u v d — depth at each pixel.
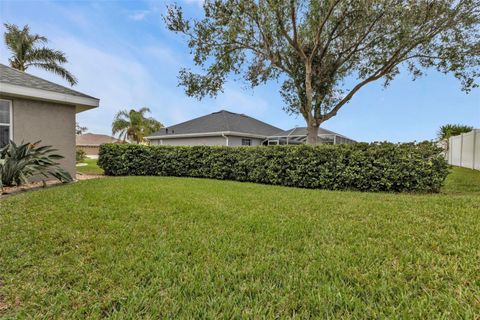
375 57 10.15
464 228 3.41
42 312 1.87
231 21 9.05
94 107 9.60
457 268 2.36
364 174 7.45
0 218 3.84
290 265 2.49
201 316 1.82
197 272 2.38
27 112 8.09
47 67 16.58
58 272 2.39
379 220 3.88
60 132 8.83
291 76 11.32
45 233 3.27
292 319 1.77
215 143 18.12
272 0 8.43
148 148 11.82
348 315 1.79
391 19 8.89
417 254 2.68
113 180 8.27
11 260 2.60
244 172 9.95
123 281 2.24
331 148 7.96
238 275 2.33
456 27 8.84
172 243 3.01
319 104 11.28
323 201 5.32
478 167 11.97
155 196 5.41
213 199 5.38
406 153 7.09
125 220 3.82
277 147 9.04
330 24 10.02
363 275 2.29
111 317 1.80
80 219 3.80
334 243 3.04
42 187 7.00
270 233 3.35
